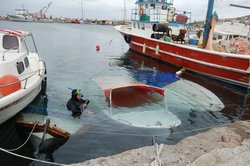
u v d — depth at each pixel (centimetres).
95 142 646
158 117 809
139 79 1327
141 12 2127
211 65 1394
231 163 473
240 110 962
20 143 629
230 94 1187
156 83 1252
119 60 1948
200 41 1712
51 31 4909
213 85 1335
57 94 1001
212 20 1475
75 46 2725
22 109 786
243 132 623
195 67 1510
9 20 9494
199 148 538
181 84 1245
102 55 2181
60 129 648
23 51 938
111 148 623
